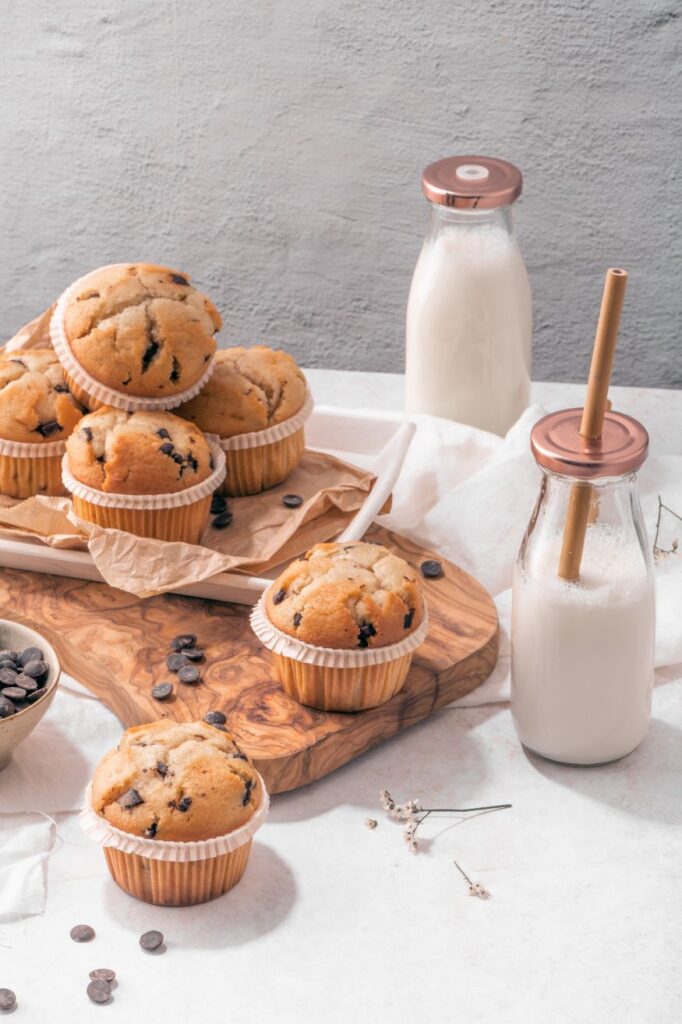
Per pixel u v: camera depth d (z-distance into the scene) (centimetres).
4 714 105
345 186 154
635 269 154
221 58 149
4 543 118
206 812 100
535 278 156
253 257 158
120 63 151
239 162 154
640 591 105
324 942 100
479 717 113
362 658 107
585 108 148
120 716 112
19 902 101
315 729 108
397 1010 97
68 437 119
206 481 116
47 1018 97
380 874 103
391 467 123
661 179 150
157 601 117
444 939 100
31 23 150
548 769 109
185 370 117
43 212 159
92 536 115
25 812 106
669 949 100
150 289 117
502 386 132
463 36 146
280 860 104
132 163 155
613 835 105
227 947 100
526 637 106
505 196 126
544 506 105
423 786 108
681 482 128
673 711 113
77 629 115
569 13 144
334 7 146
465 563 122
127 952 100
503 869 104
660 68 145
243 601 116
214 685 111
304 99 150
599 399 100
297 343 164
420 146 151
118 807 100
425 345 131
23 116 154
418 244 155
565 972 99
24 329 126
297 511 120
